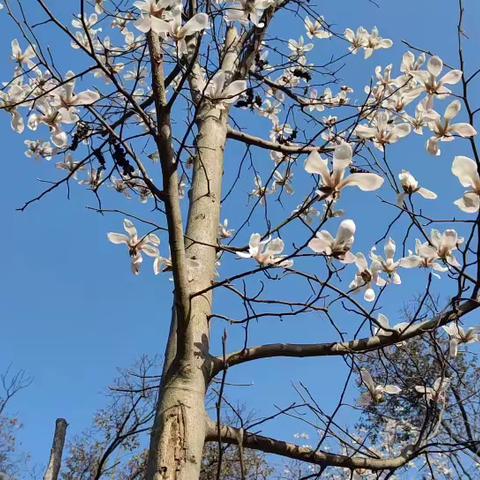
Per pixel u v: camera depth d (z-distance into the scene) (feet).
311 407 8.79
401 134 9.62
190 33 7.57
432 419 9.59
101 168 11.03
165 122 7.67
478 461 9.84
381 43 15.29
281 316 8.03
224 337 7.29
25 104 10.91
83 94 8.76
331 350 8.89
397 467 8.85
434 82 8.71
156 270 9.41
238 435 8.07
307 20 15.78
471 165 7.21
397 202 8.39
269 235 8.44
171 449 7.21
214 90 8.33
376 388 9.33
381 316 9.09
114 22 14.89
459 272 7.97
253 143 12.41
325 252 6.99
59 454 10.30
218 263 12.44
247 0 9.06
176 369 7.95
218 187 10.91
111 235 9.34
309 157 6.69
